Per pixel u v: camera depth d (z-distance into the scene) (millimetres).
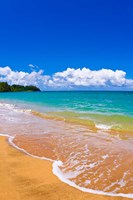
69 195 6094
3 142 11844
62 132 14477
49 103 39406
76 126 16672
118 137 13062
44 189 6410
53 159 9117
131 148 10664
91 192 6289
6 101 48281
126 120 18156
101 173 7672
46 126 16641
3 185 6648
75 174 7559
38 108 30031
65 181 6988
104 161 8859
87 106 31141
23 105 36125
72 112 23984
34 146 11062
